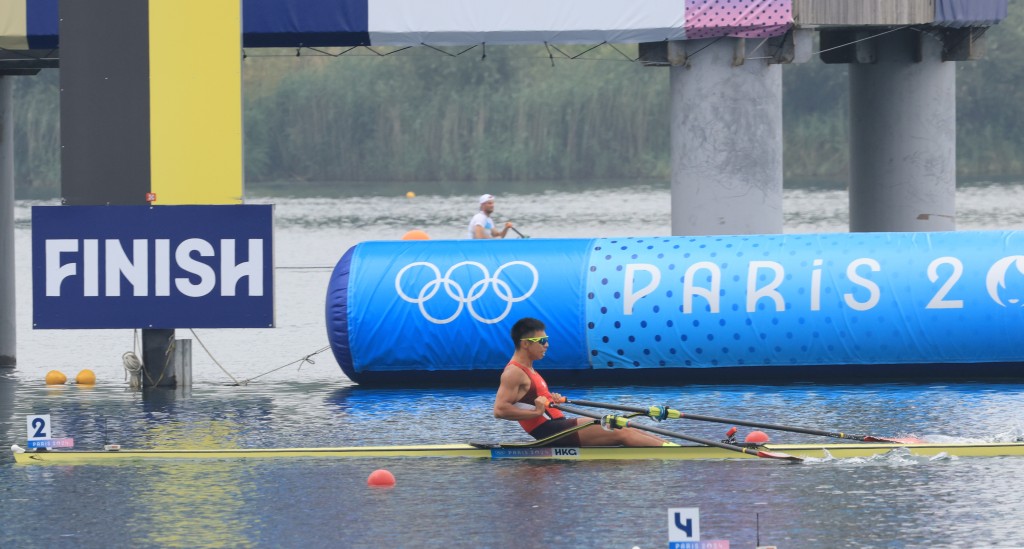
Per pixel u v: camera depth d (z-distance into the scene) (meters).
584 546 38.97
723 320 67.56
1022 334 66.25
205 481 47.94
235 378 75.25
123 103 67.25
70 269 67.88
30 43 74.19
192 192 67.44
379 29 75.12
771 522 41.09
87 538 40.75
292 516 42.91
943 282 66.94
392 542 39.72
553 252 70.00
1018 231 68.94
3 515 43.50
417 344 68.88
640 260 68.94
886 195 88.81
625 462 50.25
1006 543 38.41
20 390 71.50
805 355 67.56
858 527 40.34
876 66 88.50
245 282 67.69
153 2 66.94
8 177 83.69
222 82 67.06
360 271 70.12
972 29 84.81
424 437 55.72
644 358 68.12
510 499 44.69
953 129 88.12
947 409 59.34
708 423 57.81
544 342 50.81
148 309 68.00
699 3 75.19
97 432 57.78
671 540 37.16
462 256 70.19
